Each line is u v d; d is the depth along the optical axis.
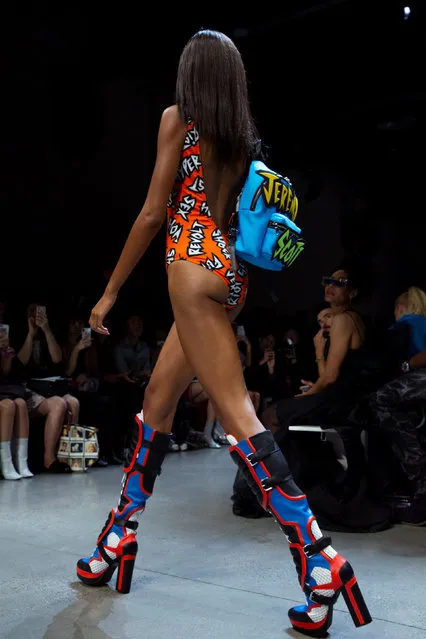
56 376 4.93
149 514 3.50
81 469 4.70
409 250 10.40
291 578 2.46
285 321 8.41
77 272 7.44
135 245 2.05
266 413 3.83
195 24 7.59
